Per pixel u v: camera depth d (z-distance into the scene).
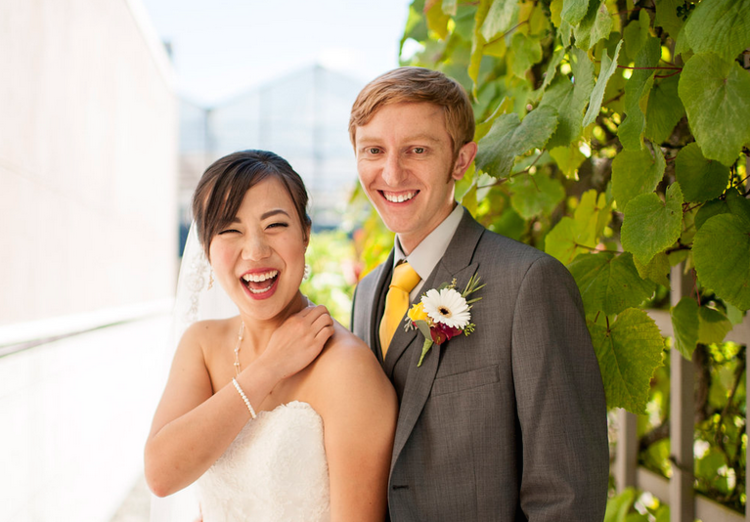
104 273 4.36
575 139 1.43
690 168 1.16
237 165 1.43
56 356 3.29
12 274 2.63
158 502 1.87
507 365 1.28
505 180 1.85
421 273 1.52
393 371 1.46
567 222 1.61
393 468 1.28
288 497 1.37
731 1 0.98
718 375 1.90
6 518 2.58
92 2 4.02
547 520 1.16
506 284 1.32
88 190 3.92
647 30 1.33
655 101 1.20
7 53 2.60
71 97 3.53
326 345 1.48
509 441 1.26
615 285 1.38
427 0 2.12
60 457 3.30
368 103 1.42
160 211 7.08
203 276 1.83
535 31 1.72
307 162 13.52
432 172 1.41
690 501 1.87
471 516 1.25
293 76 13.30
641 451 2.31
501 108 1.75
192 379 1.57
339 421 1.33
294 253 1.45
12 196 2.64
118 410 4.62
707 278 1.07
